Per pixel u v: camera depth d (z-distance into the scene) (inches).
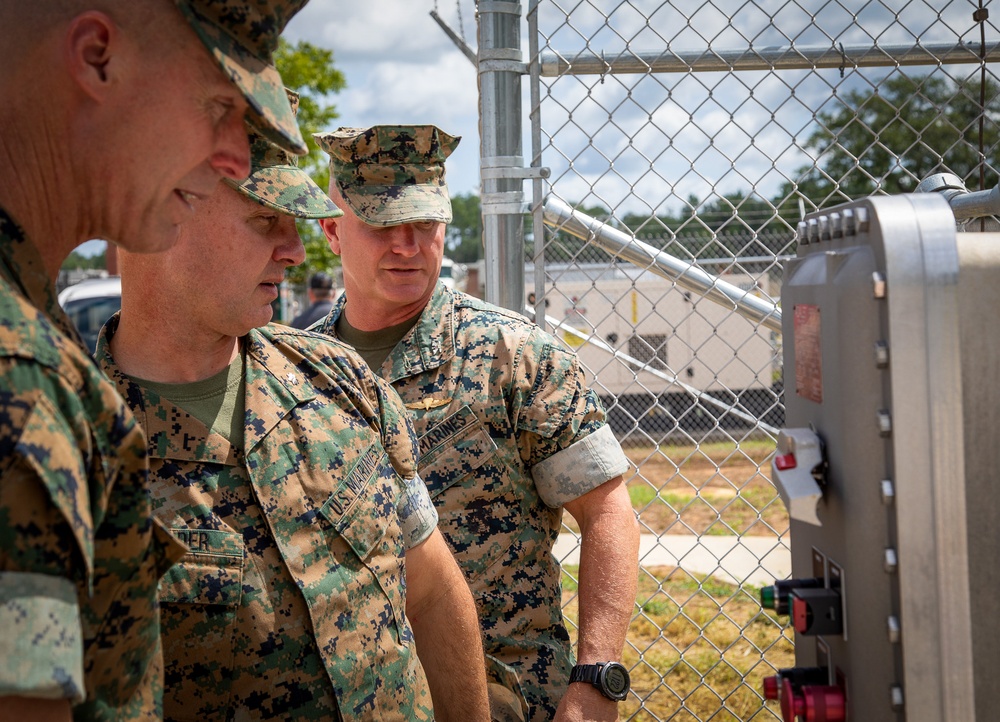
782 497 50.5
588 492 77.7
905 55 96.1
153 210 39.8
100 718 37.8
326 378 59.7
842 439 47.1
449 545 75.9
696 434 429.7
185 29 37.4
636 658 145.5
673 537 242.2
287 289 586.2
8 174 36.9
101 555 36.8
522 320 81.0
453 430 76.8
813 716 48.6
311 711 53.6
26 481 31.6
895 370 42.3
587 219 96.2
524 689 74.7
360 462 58.4
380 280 78.0
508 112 91.9
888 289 42.2
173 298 54.2
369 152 78.1
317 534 55.2
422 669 61.6
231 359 57.2
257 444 54.7
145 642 39.4
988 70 98.5
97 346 56.3
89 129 37.1
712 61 94.3
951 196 79.9
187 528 52.7
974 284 42.9
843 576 48.0
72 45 35.8
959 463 42.4
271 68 40.4
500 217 92.9
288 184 56.1
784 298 57.9
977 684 43.6
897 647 43.4
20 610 31.4
